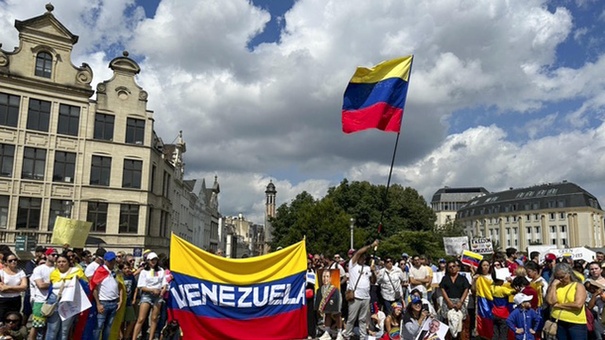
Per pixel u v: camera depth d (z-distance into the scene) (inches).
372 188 2456.9
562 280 338.6
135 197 1599.4
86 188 1521.9
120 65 1615.4
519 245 4655.5
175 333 419.2
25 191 1425.9
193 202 2997.0
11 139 1416.1
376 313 499.2
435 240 2246.6
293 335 440.5
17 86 1433.3
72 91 1515.7
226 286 433.4
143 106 1643.7
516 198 4803.2
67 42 1518.2
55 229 772.0
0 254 382.6
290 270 451.8
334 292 472.1
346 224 2213.3
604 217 4510.3
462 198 6181.1
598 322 407.2
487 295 439.2
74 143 1515.7
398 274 518.6
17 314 298.4
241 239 6161.4
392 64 452.4
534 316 377.1
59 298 359.3
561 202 4389.8
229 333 424.5
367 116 446.3
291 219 2598.4
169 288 429.1
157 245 1729.8
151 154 1674.5
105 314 397.1
